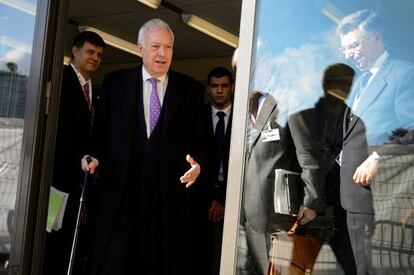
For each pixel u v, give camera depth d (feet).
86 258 10.47
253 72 6.73
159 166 9.43
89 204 10.41
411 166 5.69
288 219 6.31
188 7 16.17
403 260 5.63
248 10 6.86
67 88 10.45
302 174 6.30
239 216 6.59
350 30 6.21
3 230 8.71
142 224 9.37
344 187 6.04
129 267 9.39
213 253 12.44
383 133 5.89
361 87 6.08
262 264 6.40
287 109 6.49
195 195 10.85
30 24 8.95
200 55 21.53
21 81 8.89
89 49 10.86
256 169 6.57
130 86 9.59
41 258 8.70
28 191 8.57
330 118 6.22
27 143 8.66
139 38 9.70
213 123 12.56
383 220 5.78
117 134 9.46
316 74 6.37
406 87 5.81
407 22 5.90
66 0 9.00
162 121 9.54
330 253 6.03
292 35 6.57
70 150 10.38
